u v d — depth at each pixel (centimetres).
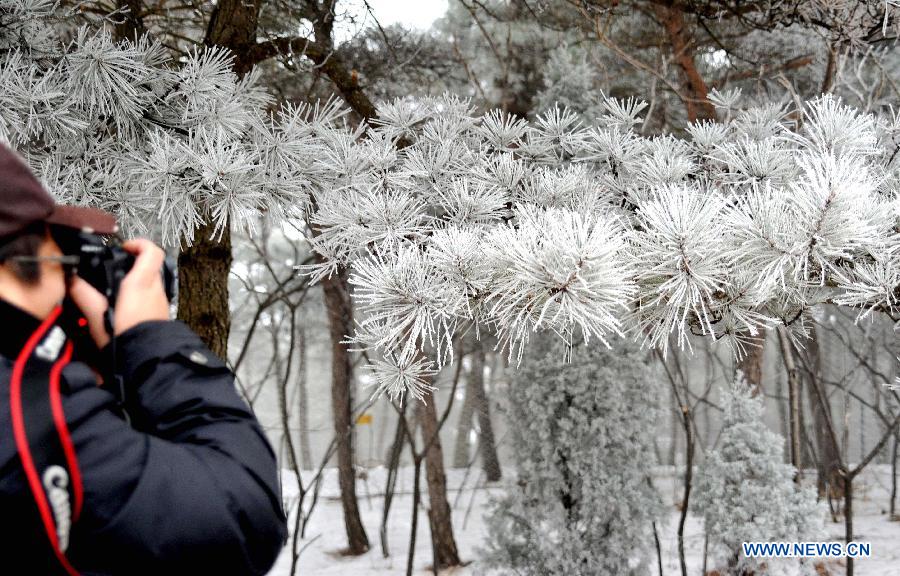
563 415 607
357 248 227
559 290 154
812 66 558
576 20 634
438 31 911
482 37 909
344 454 1114
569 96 702
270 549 62
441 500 1005
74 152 270
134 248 72
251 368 2912
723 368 1267
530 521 598
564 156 298
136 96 276
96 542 56
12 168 60
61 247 67
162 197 240
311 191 285
